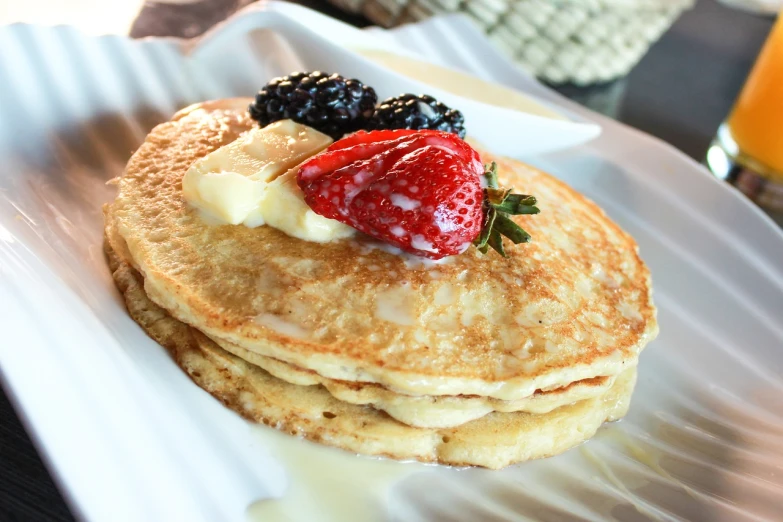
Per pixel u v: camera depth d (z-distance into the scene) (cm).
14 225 25
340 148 24
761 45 60
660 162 36
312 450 23
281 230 24
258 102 28
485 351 23
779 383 29
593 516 24
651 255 34
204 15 45
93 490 19
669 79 52
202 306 23
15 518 21
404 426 24
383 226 23
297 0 47
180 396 23
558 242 27
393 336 23
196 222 24
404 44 39
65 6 43
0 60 28
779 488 25
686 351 30
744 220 33
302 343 22
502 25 44
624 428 27
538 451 25
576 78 46
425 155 23
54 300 22
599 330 25
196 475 21
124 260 24
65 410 20
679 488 25
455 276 24
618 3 45
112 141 30
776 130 39
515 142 34
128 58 32
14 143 28
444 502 23
